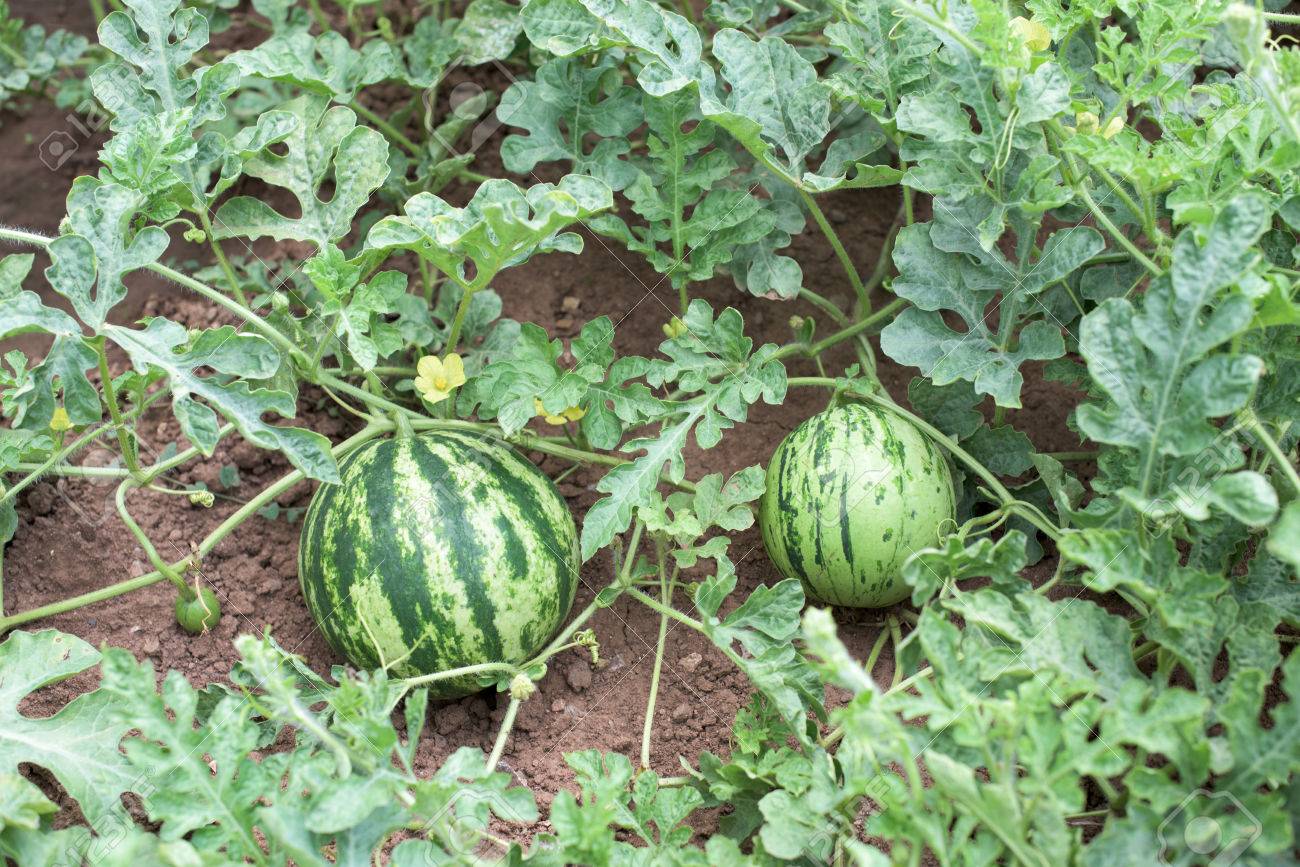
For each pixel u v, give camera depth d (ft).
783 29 6.42
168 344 5.63
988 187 5.81
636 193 6.09
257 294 6.56
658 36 5.82
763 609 5.58
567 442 6.23
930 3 5.50
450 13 7.19
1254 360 5.13
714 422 5.87
